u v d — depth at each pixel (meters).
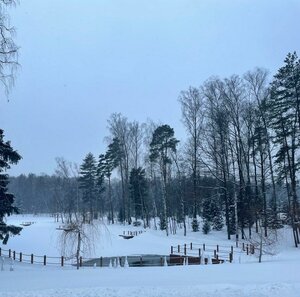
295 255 32.94
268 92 46.06
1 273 21.47
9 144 32.66
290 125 43.06
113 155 68.88
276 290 12.69
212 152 48.78
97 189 86.94
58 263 31.52
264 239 33.81
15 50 14.84
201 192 55.97
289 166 42.44
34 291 13.17
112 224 70.94
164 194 55.53
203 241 45.22
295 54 43.28
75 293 12.68
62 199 104.56
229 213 50.34
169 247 42.31
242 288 13.06
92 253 37.88
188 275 17.75
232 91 47.66
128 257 37.06
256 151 47.22
